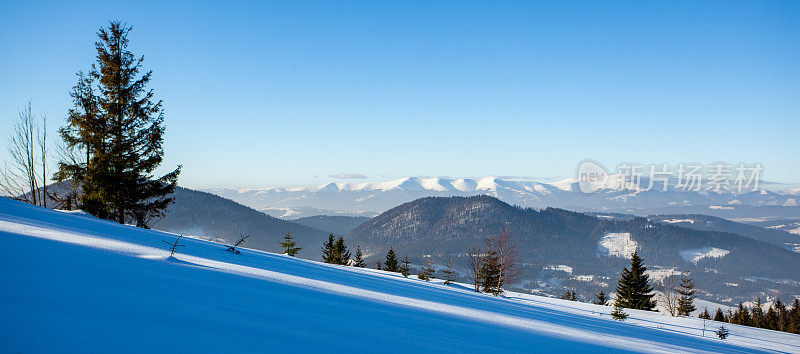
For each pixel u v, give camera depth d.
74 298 2.19
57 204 24.47
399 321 3.62
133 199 24.91
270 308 3.10
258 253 11.55
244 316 2.64
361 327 3.01
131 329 1.86
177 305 2.56
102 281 2.78
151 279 3.27
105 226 9.70
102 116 24.05
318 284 5.44
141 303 2.41
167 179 26.42
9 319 1.63
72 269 2.95
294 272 6.80
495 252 38.62
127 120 24.56
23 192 24.80
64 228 6.53
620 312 19.44
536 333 4.52
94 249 4.35
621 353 4.20
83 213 13.46
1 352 1.24
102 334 1.70
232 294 3.38
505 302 10.83
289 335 2.36
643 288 59.88
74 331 1.65
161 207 26.34
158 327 1.99
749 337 18.41
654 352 4.88
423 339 2.99
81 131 23.70
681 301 54.44
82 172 23.52
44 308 1.89
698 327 20.58
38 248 3.56
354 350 2.30
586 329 6.52
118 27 24.98
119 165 23.91
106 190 23.55
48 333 1.55
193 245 8.84
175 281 3.43
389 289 7.05
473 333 3.71
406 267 33.16
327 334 2.58
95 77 24.66
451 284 31.22
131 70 25.20
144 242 7.09
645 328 11.75
